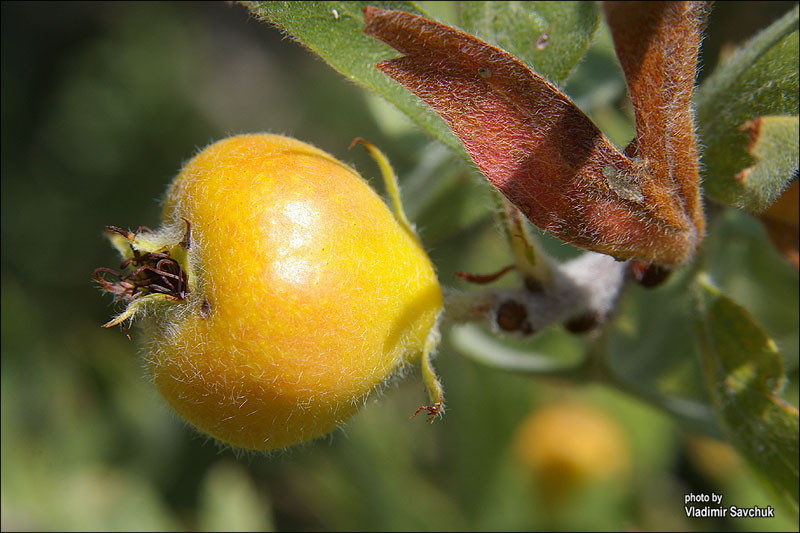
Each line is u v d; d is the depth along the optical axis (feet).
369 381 0.34
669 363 0.46
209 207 0.33
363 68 0.36
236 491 0.58
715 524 0.58
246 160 0.34
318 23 0.36
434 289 0.35
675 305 0.46
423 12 0.37
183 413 0.34
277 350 0.33
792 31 0.36
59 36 1.13
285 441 0.35
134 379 0.68
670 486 0.62
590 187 0.33
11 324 0.65
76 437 0.65
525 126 0.33
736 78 0.36
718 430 0.41
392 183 0.36
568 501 0.56
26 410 0.65
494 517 0.55
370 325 0.34
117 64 0.99
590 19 0.37
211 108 1.14
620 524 0.56
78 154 1.00
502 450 0.56
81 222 0.98
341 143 0.89
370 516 0.56
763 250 0.48
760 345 0.36
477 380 0.56
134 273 0.35
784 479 0.37
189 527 0.69
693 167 0.33
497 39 0.37
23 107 1.09
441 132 0.36
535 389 0.56
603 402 0.60
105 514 0.61
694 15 0.32
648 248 0.34
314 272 0.33
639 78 0.32
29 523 0.60
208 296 0.33
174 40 1.03
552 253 0.44
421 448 0.61
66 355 0.69
